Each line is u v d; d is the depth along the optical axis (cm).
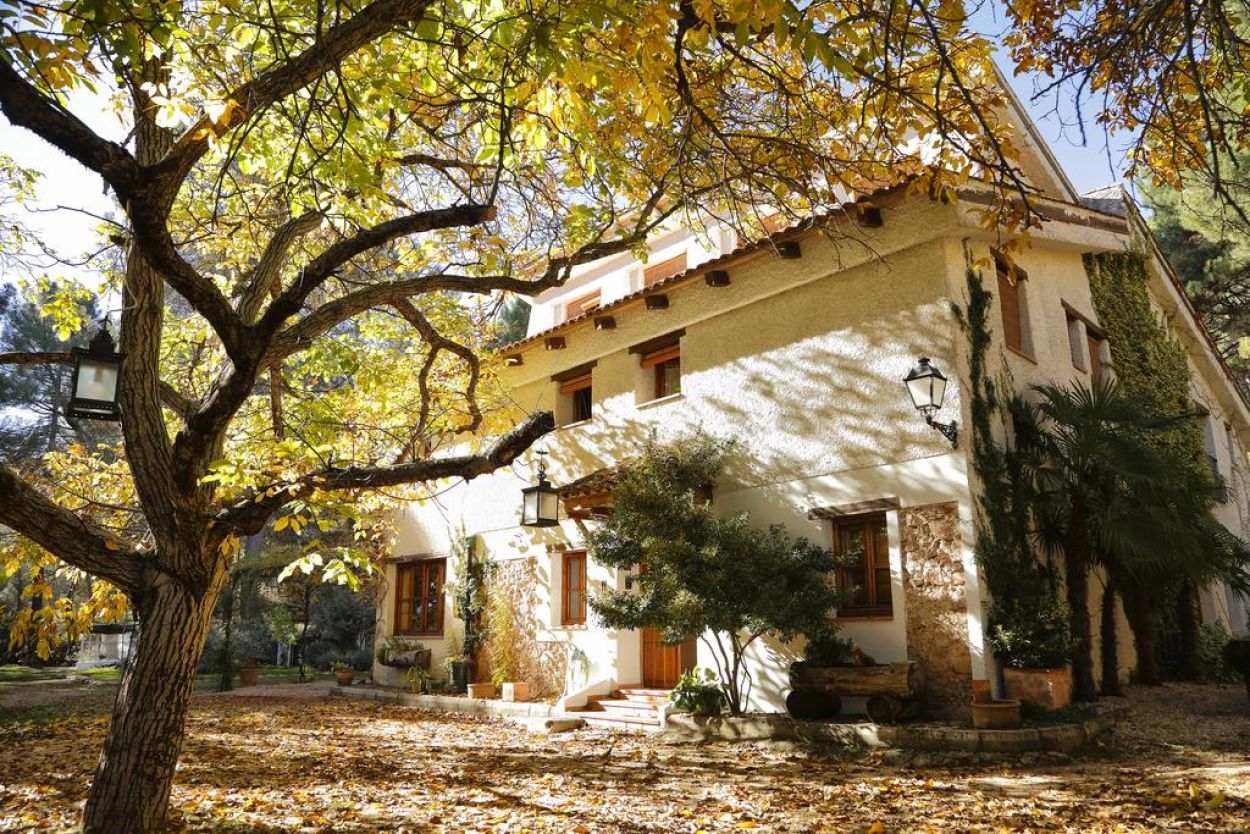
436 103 692
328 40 463
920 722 947
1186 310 1670
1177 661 1373
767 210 1255
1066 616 973
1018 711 877
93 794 508
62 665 2775
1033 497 1034
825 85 670
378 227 508
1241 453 1919
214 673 2333
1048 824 578
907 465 1051
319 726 1238
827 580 1087
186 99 555
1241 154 848
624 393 1477
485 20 570
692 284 1362
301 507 579
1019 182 554
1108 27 551
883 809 648
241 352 494
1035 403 1161
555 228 796
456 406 1109
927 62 622
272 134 692
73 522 514
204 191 848
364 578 1941
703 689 1122
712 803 686
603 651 1373
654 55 502
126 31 428
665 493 1099
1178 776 711
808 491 1157
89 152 413
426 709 1490
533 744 1065
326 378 1004
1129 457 1011
